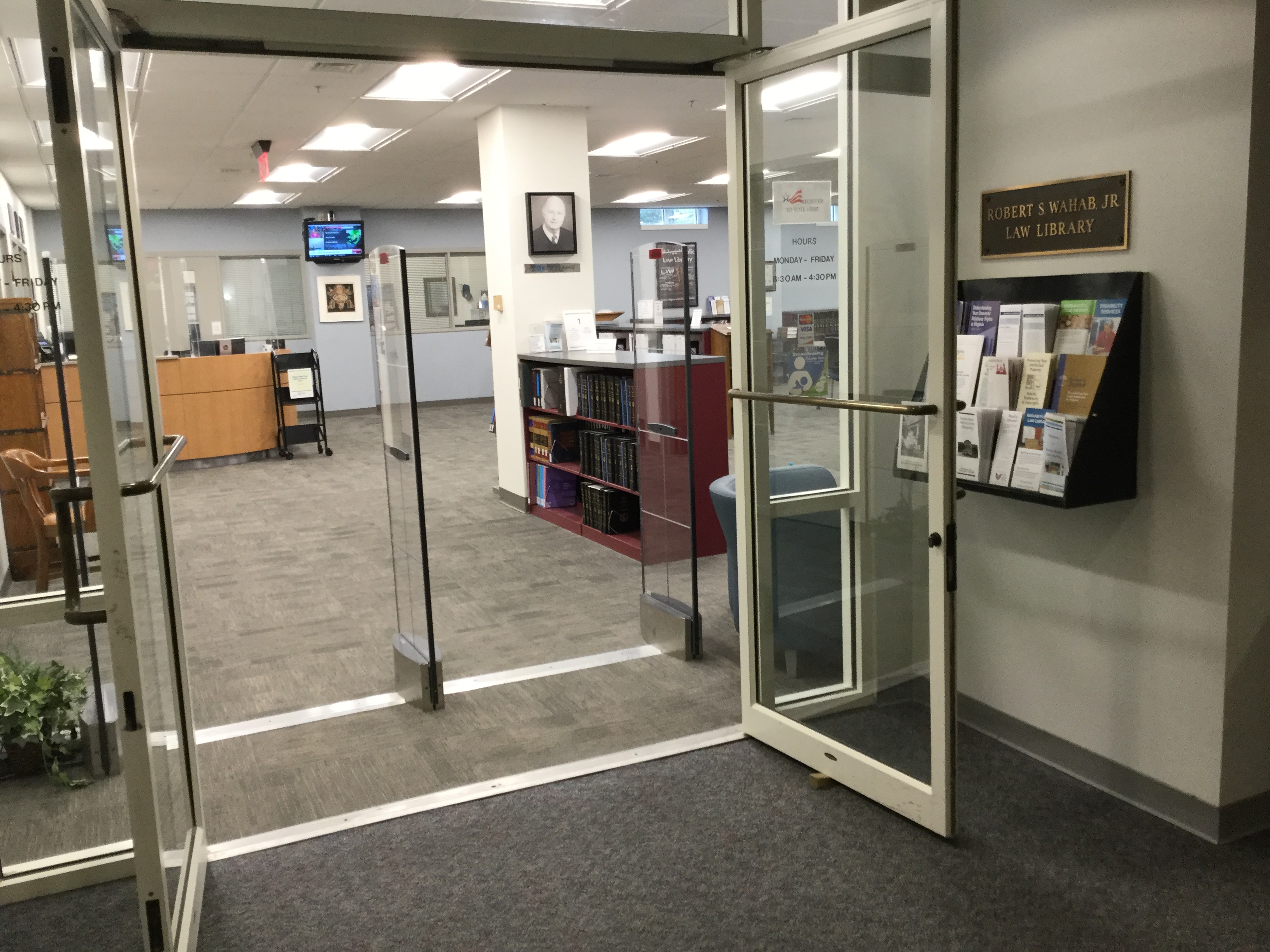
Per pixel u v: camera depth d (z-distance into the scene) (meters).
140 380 2.23
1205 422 2.40
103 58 2.13
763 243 3.00
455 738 3.36
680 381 3.92
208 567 5.86
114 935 2.36
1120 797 2.74
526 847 2.63
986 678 3.15
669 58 2.79
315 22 2.42
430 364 15.02
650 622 4.23
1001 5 2.80
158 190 10.98
